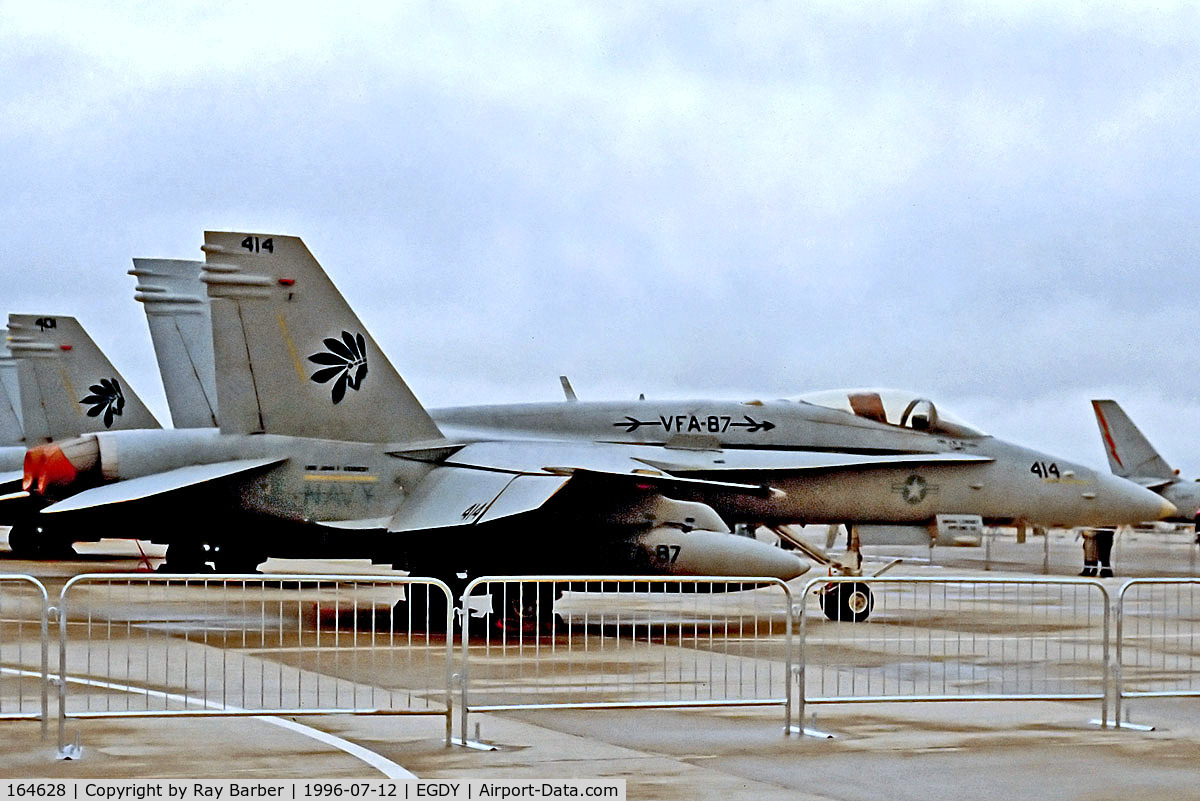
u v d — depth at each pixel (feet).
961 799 57.72
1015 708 82.79
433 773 60.80
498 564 129.90
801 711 72.69
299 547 137.08
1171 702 86.12
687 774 61.57
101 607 146.92
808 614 149.28
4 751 64.44
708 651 108.88
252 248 130.21
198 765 61.67
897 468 155.12
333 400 132.87
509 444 140.36
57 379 204.44
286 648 108.37
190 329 184.14
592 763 63.57
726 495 149.59
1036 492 160.25
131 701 79.71
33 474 135.23
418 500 131.75
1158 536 385.29
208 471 128.26
